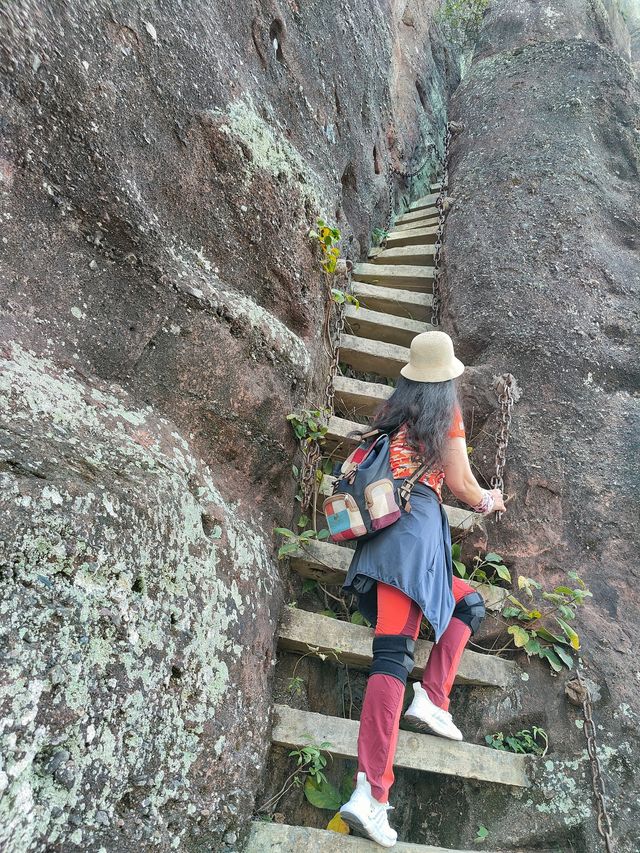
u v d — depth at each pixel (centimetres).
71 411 182
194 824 174
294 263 302
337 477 245
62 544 149
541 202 390
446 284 400
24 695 134
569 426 307
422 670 247
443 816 235
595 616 258
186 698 180
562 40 489
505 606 266
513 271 364
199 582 194
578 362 324
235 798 189
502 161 425
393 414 228
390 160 556
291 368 279
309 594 280
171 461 209
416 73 678
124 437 196
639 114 438
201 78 265
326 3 424
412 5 703
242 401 253
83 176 206
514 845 218
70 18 205
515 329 338
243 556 221
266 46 341
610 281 353
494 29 588
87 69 208
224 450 247
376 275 440
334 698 264
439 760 220
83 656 149
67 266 202
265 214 286
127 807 157
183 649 180
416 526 211
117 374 214
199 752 179
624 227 386
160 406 226
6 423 154
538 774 228
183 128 251
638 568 269
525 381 322
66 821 140
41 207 196
